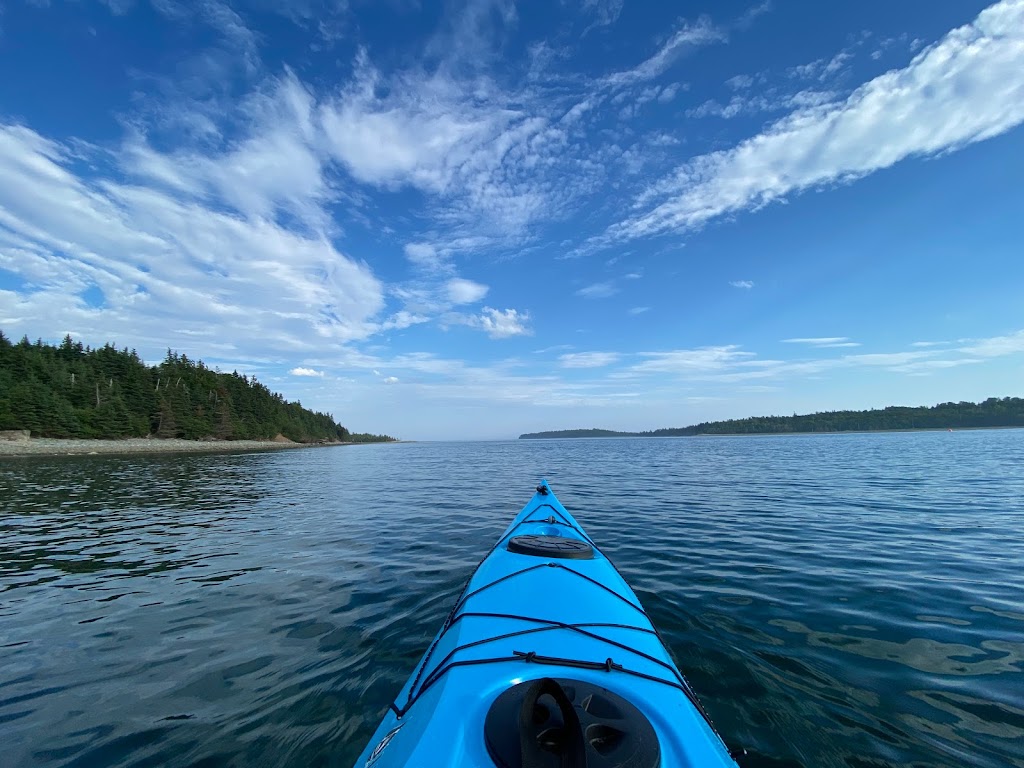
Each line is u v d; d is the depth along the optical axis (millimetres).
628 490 15000
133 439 53812
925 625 4516
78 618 5082
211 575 6547
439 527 9742
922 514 10062
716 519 9875
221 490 17156
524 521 7125
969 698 3303
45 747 2986
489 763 1846
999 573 6059
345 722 3170
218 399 73625
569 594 3777
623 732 1924
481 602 3680
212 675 3828
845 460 26062
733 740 2904
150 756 2879
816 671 3701
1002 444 39969
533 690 1785
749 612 4871
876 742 2869
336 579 6254
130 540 8805
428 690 2633
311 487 18188
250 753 2891
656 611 4902
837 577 5977
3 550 8102
